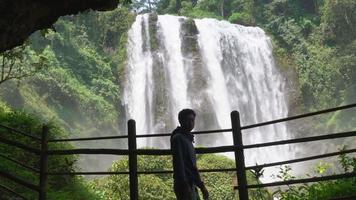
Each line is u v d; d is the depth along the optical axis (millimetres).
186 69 36281
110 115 33000
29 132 10695
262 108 38500
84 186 10867
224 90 36844
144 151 5980
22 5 6023
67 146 11469
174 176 4859
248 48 40406
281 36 44812
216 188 14883
